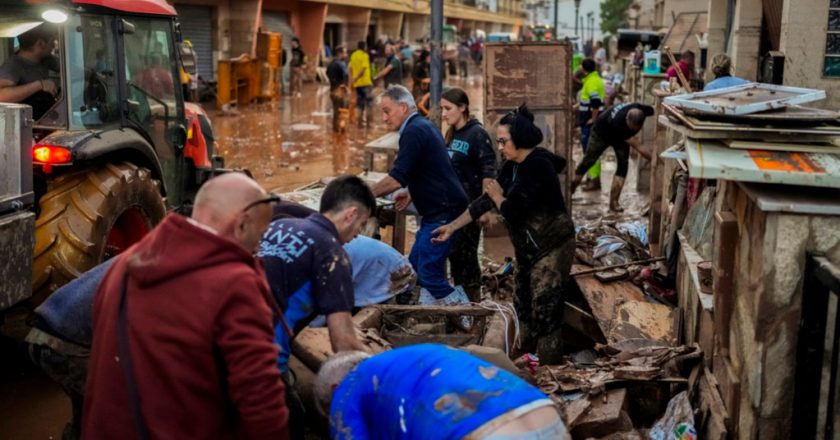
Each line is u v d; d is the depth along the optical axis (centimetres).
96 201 520
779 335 323
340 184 329
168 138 672
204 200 265
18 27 514
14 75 536
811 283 311
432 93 863
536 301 524
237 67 2289
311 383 357
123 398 253
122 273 260
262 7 3112
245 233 266
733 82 762
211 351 249
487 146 628
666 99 405
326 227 321
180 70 693
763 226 322
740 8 1027
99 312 268
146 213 581
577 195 1109
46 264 498
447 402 236
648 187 1145
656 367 426
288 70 2912
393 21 4550
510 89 890
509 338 458
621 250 675
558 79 885
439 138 556
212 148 794
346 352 288
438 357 252
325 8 3484
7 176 429
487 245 832
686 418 389
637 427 418
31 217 444
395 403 245
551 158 514
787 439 330
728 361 382
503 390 238
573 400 403
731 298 384
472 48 5194
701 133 347
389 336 436
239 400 249
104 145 536
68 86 536
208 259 251
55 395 504
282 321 282
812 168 317
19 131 435
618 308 566
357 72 1945
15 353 560
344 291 313
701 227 546
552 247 520
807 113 354
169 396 249
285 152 1530
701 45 1463
